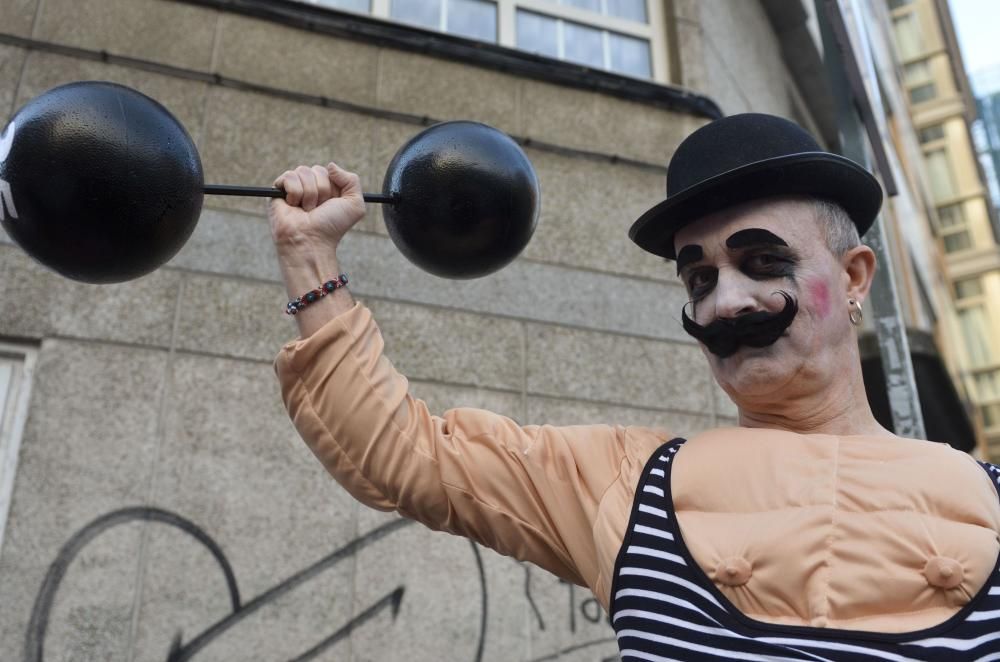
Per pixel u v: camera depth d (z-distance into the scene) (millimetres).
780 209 1321
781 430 1278
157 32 3773
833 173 1334
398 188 1470
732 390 1325
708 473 1208
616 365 3916
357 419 1307
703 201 1326
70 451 3008
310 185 1397
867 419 1338
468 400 3594
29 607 2789
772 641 1027
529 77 4395
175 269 3389
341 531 3207
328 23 4035
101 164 1223
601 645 3350
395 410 1327
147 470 3070
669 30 5125
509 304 3852
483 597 3279
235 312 3402
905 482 1139
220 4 3902
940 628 1013
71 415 3055
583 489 1295
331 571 3143
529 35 4828
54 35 3623
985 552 1064
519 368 3740
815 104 7027
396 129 4012
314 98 3900
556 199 4184
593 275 4074
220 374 3291
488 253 1490
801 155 1289
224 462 3168
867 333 5223
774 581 1076
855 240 1392
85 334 3182
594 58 4941
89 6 3711
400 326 3625
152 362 3223
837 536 1094
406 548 3258
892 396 2941
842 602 1044
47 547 2871
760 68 6094
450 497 1310
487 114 4230
